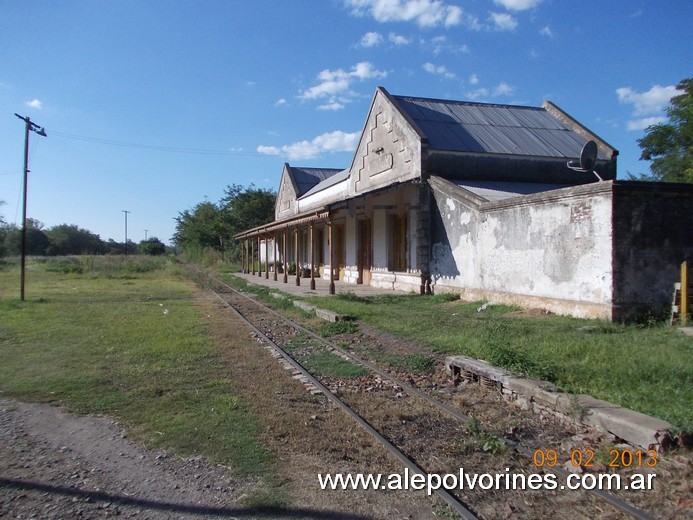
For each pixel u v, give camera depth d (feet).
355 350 31.71
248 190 174.81
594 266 34.50
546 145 63.87
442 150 57.47
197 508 12.73
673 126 78.02
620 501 12.87
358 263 79.00
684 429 14.97
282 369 26.84
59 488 13.73
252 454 15.89
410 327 36.14
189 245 214.90
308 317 45.34
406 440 17.39
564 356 24.26
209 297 66.44
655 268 33.86
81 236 319.68
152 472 14.71
